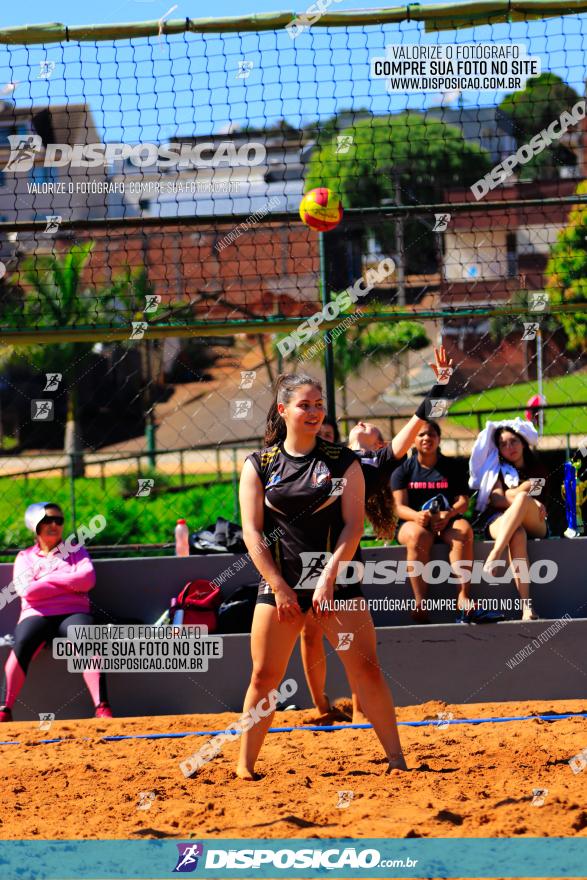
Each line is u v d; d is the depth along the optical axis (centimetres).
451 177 2630
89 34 1295
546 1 1272
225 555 1250
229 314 1667
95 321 1441
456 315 1331
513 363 2562
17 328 1357
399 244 2031
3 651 1198
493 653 1162
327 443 797
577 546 1245
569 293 1559
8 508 2680
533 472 1295
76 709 1175
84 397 3591
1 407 3741
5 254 1892
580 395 2434
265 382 3131
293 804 736
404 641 1158
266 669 798
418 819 678
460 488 1238
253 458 799
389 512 1202
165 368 3750
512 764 840
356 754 916
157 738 1033
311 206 1282
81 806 757
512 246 1936
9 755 962
